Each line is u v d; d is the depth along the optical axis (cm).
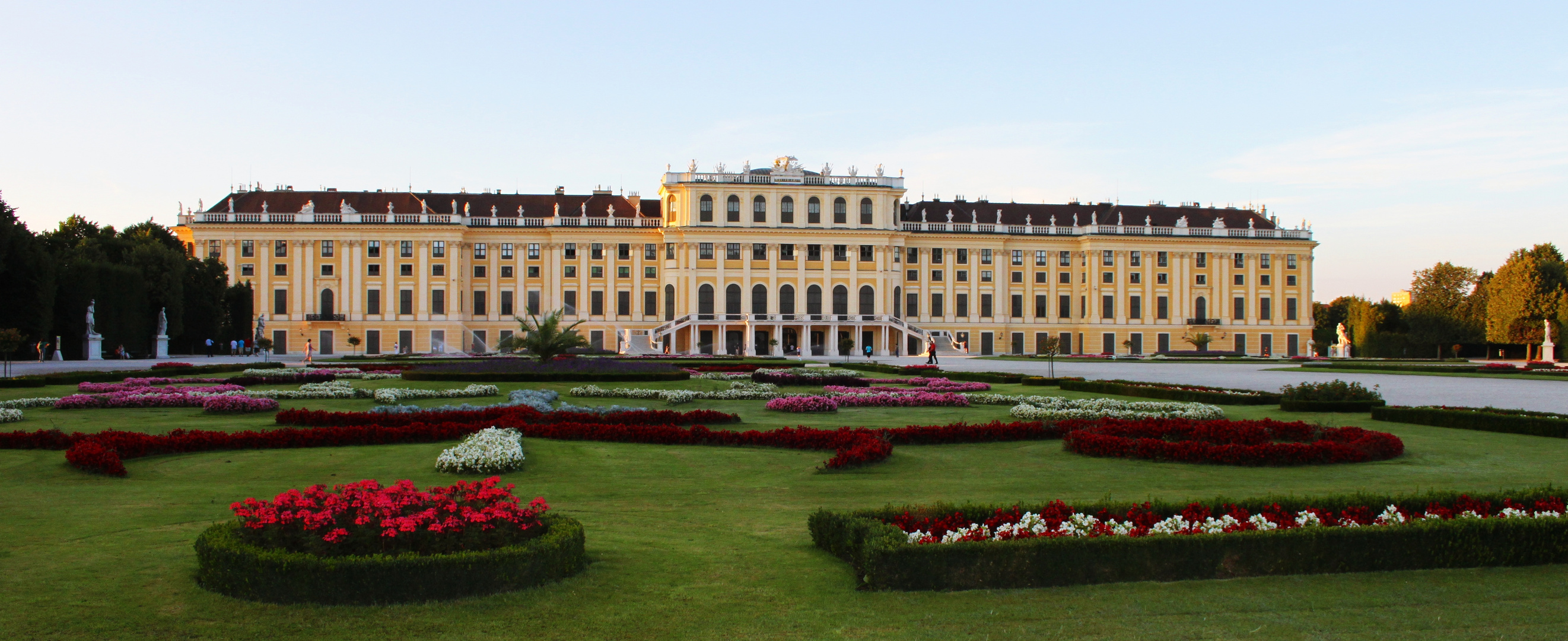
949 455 2239
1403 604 1096
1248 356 10688
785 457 2211
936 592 1126
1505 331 11156
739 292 11775
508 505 1207
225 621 1012
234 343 10106
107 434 2158
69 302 8344
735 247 11781
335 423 2645
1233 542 1183
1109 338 12550
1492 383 5081
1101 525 1293
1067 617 1051
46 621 1008
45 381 4278
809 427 2678
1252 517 1301
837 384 4719
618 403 3628
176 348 10294
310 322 11119
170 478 1877
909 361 9056
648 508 1644
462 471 1941
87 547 1295
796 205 11944
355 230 11225
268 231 11150
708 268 11706
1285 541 1193
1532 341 10844
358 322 11225
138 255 9662
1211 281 12725
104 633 978
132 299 9006
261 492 1736
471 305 11650
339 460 2088
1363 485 1877
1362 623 1040
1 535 1364
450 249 11362
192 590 1103
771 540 1404
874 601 1101
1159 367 7519
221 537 1133
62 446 2166
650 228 11875
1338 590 1141
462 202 12019
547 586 1127
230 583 1082
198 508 1577
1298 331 12862
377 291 11275
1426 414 2862
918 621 1037
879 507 1627
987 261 12575
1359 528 1216
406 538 1116
